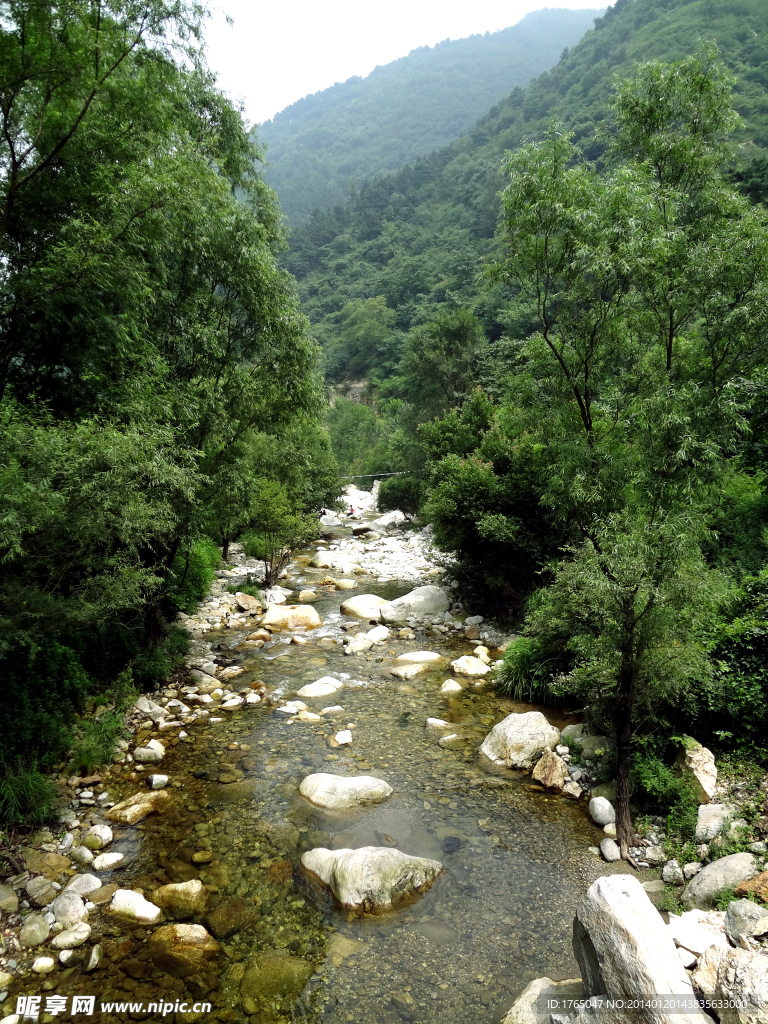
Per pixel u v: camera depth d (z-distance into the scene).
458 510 15.78
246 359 13.05
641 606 6.81
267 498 20.61
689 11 104.25
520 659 11.55
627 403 10.23
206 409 11.41
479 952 5.49
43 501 6.17
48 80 7.75
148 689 11.76
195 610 17.30
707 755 7.39
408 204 144.50
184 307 11.65
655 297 9.62
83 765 8.59
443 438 21.89
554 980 5.11
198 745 9.70
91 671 10.70
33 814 7.17
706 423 8.63
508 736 9.30
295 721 10.59
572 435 10.52
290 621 16.61
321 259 143.50
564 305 10.55
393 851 6.55
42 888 6.25
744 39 87.81
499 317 55.28
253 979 5.19
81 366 9.05
